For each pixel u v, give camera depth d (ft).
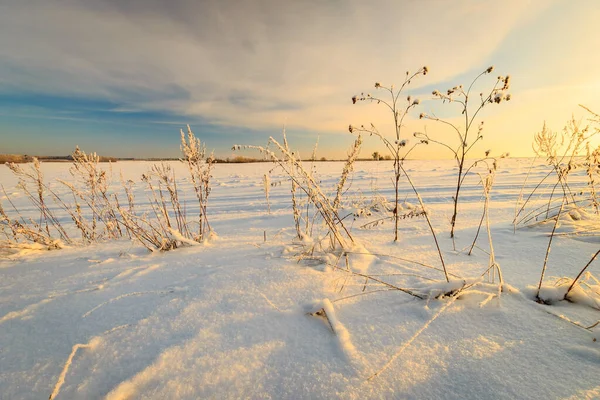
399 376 3.38
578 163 9.54
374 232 10.37
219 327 4.50
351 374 3.44
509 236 9.01
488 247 8.05
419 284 5.53
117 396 3.21
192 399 3.21
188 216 16.99
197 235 11.05
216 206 20.66
